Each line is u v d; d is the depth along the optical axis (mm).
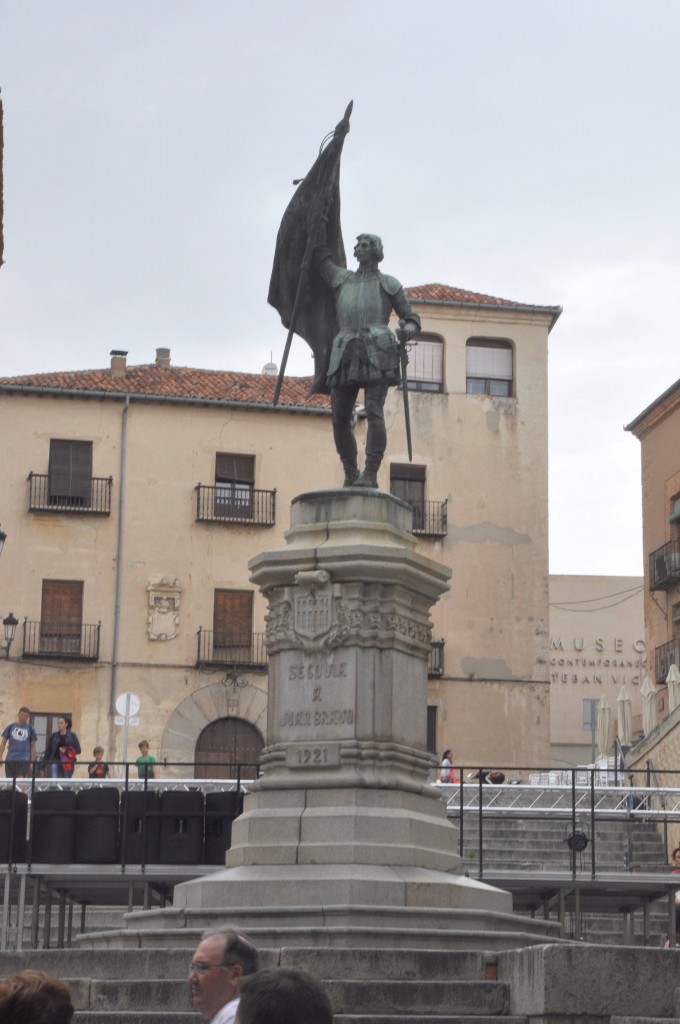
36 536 49344
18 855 21547
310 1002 5023
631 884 22828
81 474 49938
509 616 53219
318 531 15414
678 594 55844
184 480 50438
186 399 50375
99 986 11828
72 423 50125
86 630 48938
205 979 7316
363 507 15500
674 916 23000
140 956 12445
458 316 54906
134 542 49781
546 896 24531
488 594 53250
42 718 48219
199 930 13469
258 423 51188
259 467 50938
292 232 17016
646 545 59312
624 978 10773
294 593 15266
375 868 14227
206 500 50250
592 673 69062
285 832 14578
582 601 69688
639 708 68688
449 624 52781
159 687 49000
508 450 54438
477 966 11766
